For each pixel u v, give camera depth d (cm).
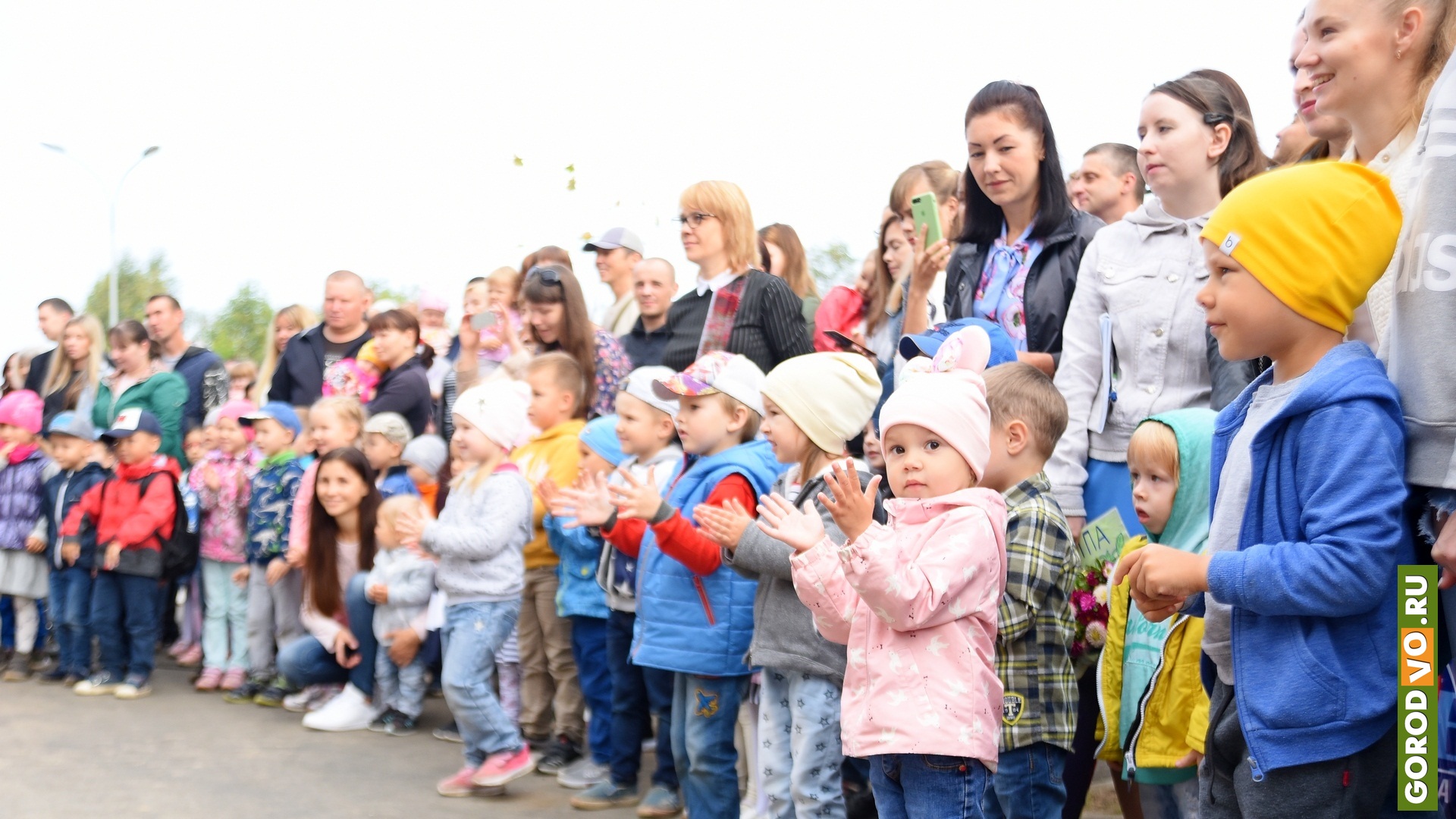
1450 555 208
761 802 388
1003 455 329
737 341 529
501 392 521
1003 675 312
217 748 554
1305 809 213
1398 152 248
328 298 752
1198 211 368
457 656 484
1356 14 246
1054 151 420
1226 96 369
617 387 611
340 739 570
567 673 530
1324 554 206
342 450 599
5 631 750
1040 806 312
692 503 412
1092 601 351
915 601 267
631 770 467
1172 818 340
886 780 291
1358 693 211
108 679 683
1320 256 221
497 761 485
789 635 362
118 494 682
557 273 598
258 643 655
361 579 589
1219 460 244
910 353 385
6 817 452
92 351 880
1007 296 424
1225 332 231
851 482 266
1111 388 371
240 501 682
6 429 752
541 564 539
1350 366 217
